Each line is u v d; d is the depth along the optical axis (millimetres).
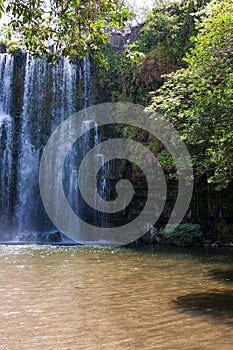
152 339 4727
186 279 8625
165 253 13938
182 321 5445
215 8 9438
